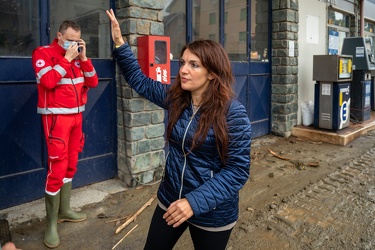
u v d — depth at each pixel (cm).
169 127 168
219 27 534
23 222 308
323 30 743
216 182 153
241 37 576
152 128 400
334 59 593
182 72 159
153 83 196
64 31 269
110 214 329
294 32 630
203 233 167
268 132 657
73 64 281
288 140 623
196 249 174
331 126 617
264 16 616
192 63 158
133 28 374
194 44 161
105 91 393
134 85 201
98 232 296
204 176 160
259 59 618
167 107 181
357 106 716
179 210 145
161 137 412
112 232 296
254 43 603
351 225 313
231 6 551
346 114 632
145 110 391
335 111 610
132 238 288
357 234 297
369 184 412
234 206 168
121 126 397
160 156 414
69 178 304
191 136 158
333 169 468
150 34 389
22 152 335
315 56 617
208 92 158
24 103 331
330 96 612
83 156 383
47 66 261
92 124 385
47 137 271
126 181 395
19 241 280
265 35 623
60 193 302
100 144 396
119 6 383
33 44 334
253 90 610
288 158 516
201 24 506
